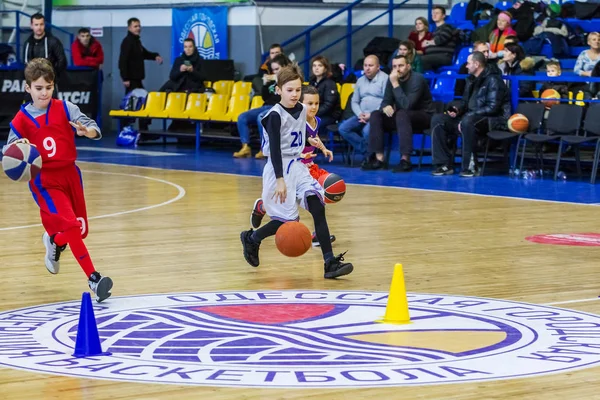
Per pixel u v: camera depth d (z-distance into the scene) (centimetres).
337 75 2153
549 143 1750
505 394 516
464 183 1595
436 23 2211
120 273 867
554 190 1503
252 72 2394
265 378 543
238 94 2189
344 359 584
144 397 509
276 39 2405
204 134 2250
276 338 636
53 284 823
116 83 2773
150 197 1409
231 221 1180
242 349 608
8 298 768
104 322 682
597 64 1719
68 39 2822
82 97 2564
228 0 2416
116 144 2428
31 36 2148
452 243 1030
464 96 1725
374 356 591
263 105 2066
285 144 854
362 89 1836
